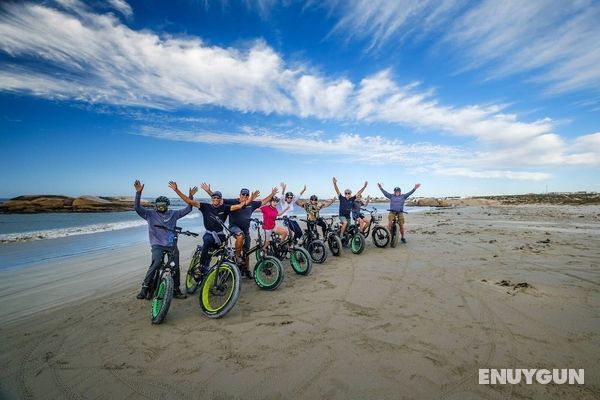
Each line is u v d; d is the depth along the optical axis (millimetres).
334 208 50094
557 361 3084
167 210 5238
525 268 6668
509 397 2572
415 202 79438
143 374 3084
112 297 5578
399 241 11219
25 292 5941
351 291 5531
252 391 2756
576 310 4316
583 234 12211
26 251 10469
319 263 8039
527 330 3768
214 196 5555
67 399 2748
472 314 4305
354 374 2955
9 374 3168
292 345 3566
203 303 4633
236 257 6062
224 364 3211
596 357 3135
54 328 4254
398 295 5223
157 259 4918
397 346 3469
